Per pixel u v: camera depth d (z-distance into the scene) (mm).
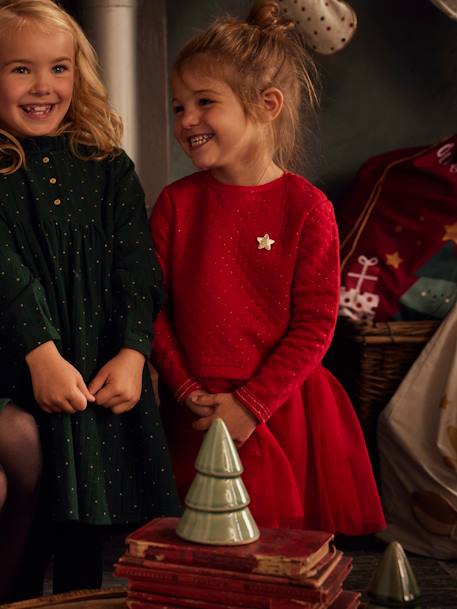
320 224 1894
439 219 2527
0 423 1637
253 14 1977
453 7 2480
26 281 1706
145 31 2740
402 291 2469
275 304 1895
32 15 1724
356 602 1159
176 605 1099
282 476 1889
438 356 2363
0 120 1787
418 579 2172
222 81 1850
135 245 1831
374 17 2873
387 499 2387
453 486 2305
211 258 1898
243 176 1921
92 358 1761
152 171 2801
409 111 2920
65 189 1795
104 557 2248
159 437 1801
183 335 1921
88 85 1880
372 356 2398
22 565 1740
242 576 1071
